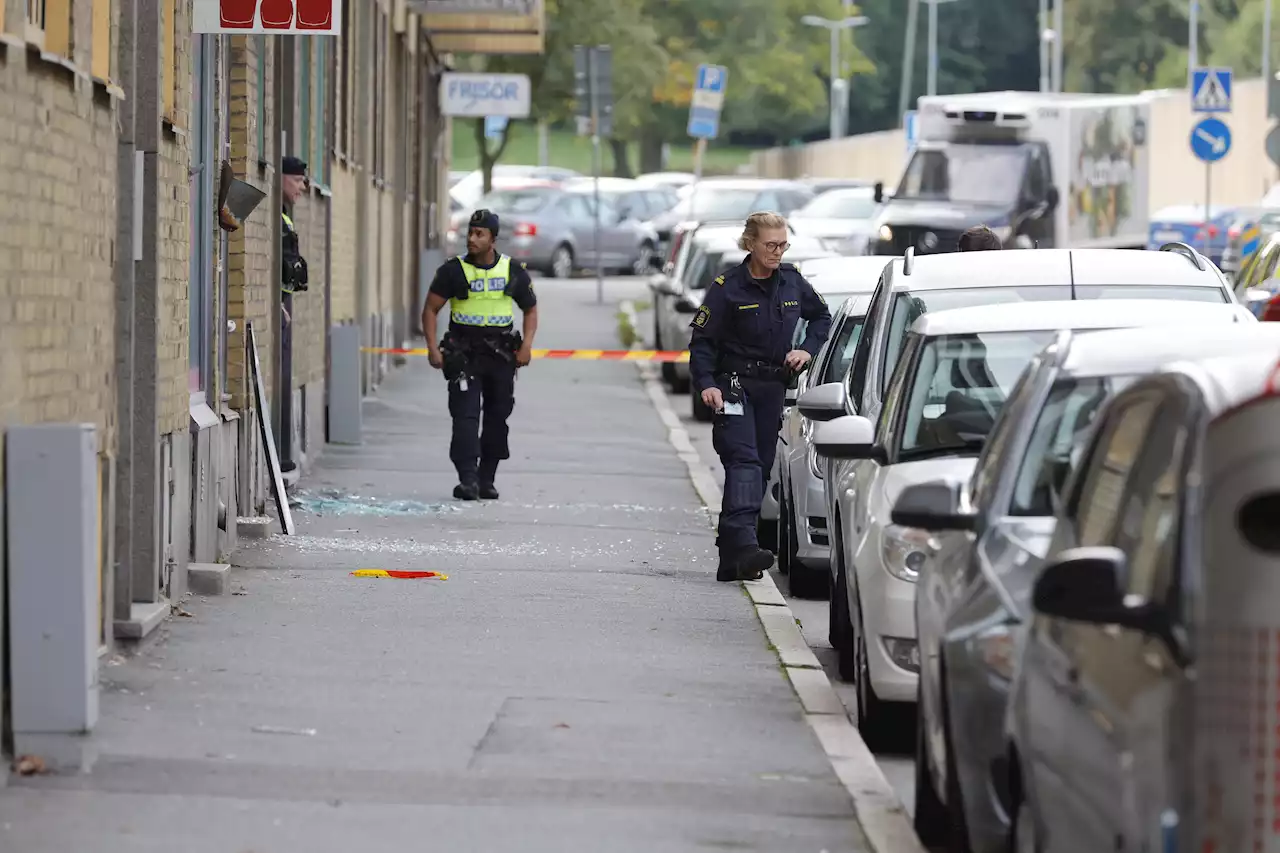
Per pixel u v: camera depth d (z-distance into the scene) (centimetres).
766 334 3825
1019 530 1997
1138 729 1406
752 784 2353
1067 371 2119
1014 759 1761
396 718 2631
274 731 2530
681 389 8500
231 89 4206
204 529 3697
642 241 16638
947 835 2162
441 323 10731
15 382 2353
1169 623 1388
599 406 7538
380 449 6056
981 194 10775
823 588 3991
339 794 2250
